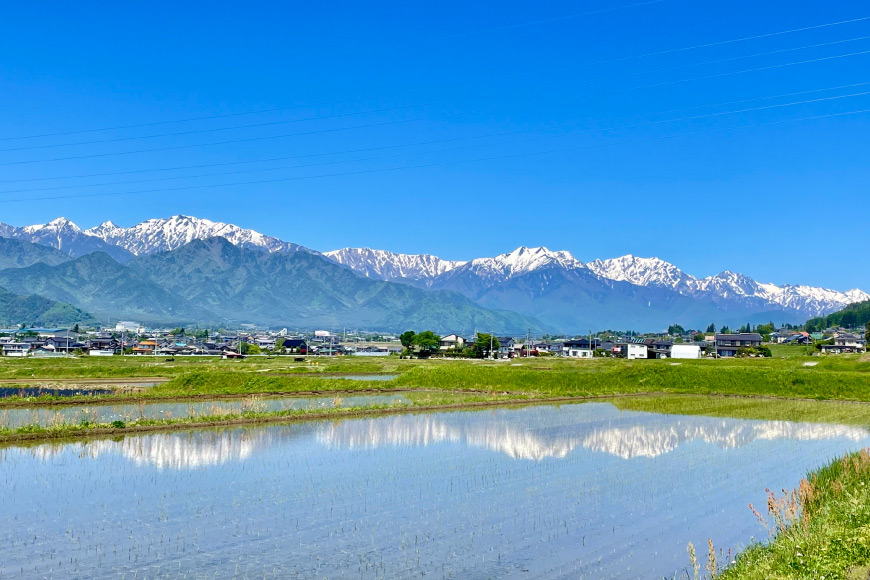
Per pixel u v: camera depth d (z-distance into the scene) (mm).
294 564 20844
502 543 23109
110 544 22531
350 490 30297
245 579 19594
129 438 43625
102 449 39562
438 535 23875
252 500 28297
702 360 124812
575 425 52531
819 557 16562
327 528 24547
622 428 50969
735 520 26078
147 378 99812
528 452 40219
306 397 73062
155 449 39656
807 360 117812
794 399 76438
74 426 44906
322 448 40750
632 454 39875
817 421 55906
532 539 23578
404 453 39500
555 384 86250
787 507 21609
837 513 20688
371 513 26578
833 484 25531
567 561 21406
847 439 46094
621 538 23766
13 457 36906
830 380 81375
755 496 29812
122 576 19719
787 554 17562
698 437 46625
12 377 97375
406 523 25266
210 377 78625
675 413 61562
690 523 25656
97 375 103625
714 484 32125
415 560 21312
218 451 39344
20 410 56688
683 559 21594
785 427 52031
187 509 26812
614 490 30750
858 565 16891
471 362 144000
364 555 21734
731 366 91125
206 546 22422
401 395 77062
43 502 27672
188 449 39875
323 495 29312
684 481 32688
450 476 33344
